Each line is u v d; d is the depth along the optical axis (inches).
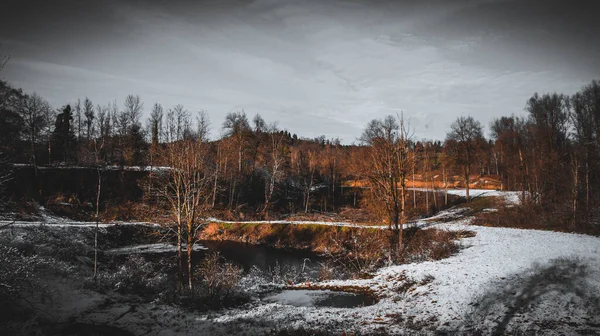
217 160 2199.8
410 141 1151.0
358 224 1657.2
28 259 624.4
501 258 866.8
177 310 639.8
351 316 620.1
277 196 2566.4
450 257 995.9
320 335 499.8
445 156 2434.8
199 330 524.4
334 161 2807.6
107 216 1808.6
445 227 1455.5
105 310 604.4
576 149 1546.5
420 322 550.6
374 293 800.3
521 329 465.4
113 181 2100.1
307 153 3403.1
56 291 638.5
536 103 2132.1
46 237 1126.4
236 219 2046.0
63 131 2418.8
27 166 1989.4
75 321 531.8
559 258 783.7
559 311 507.2
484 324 501.7
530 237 1130.7
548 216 1438.2
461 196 2348.7
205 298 719.1
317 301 762.2
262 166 2738.7
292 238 1675.7
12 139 1311.5
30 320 499.5
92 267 1018.7
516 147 2185.0
